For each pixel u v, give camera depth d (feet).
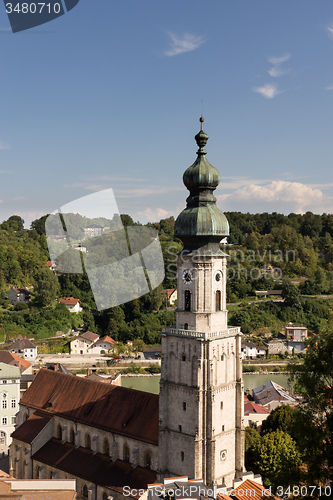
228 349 254.47
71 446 308.60
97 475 277.23
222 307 256.11
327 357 181.68
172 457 253.65
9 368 435.94
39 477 305.94
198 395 239.50
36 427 322.34
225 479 253.03
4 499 216.33
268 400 463.01
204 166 246.27
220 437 249.75
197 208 248.32
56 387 338.34
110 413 293.64
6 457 389.60
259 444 302.66
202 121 250.57
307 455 176.24
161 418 254.88
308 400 185.78
